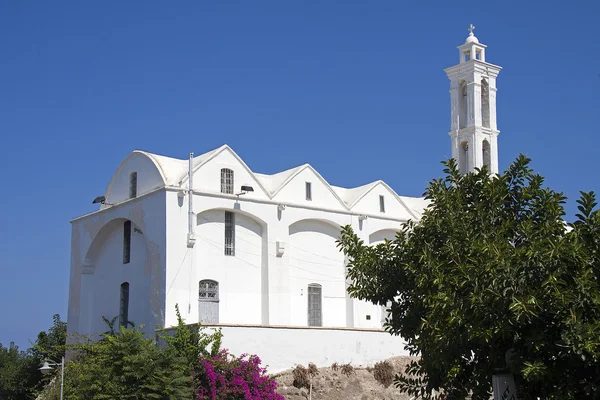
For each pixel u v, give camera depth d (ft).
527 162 73.00
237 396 120.26
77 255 169.27
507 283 61.98
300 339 136.26
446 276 68.69
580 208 64.08
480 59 166.09
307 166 161.99
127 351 115.24
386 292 78.95
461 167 164.04
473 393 69.51
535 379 61.87
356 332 143.33
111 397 110.22
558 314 59.98
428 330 70.08
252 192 152.66
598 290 61.00
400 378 77.66
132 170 157.79
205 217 147.33
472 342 67.46
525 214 71.92
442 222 74.23
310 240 160.15
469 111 163.43
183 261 140.97
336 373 138.41
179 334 122.42
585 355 58.65
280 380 131.75
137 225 149.07
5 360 227.61
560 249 61.46
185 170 148.15
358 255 81.15
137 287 152.76
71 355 157.07
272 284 150.82
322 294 159.84
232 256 149.38
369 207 169.78
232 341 128.98
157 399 113.39
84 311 165.27
